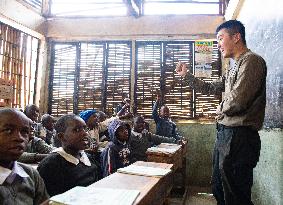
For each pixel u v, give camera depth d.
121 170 1.58
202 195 5.00
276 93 2.54
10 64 5.49
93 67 6.17
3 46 5.33
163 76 6.00
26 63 5.88
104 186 1.24
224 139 2.01
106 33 6.07
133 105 5.98
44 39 6.20
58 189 1.87
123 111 5.23
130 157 3.10
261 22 3.16
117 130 2.85
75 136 1.97
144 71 6.05
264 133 3.05
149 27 5.96
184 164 4.92
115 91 6.08
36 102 6.14
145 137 4.23
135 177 1.44
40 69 6.20
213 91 2.62
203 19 5.84
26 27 5.64
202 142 5.77
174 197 4.79
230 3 4.84
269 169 2.87
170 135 5.36
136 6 5.56
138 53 6.10
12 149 1.31
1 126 1.30
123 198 1.04
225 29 2.14
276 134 2.58
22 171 1.42
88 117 3.31
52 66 6.24
